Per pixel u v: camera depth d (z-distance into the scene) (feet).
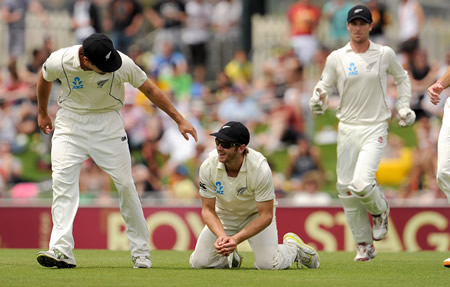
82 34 202.90
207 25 211.00
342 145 98.48
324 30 209.56
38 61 187.42
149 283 67.10
